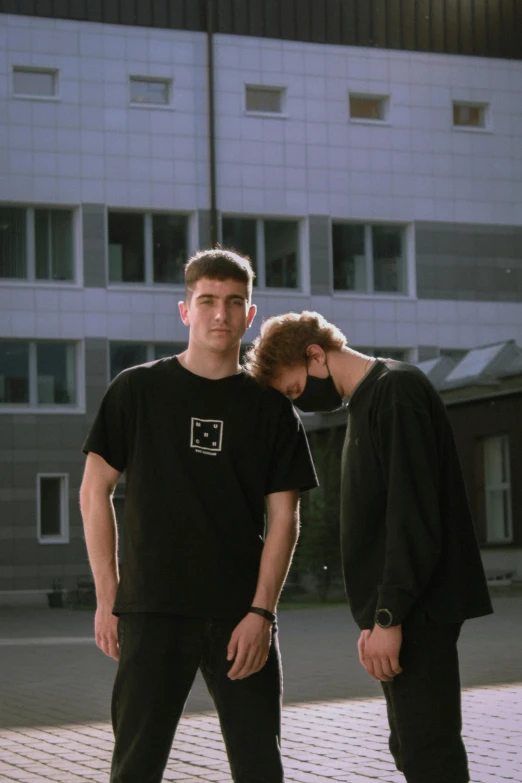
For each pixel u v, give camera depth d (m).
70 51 33.94
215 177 34.88
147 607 3.97
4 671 13.08
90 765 7.13
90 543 4.15
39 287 33.28
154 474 4.05
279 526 4.10
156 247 34.59
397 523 3.69
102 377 33.53
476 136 37.38
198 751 7.46
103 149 34.06
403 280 36.62
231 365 4.14
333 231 36.16
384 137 36.50
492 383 28.42
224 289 4.08
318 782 6.41
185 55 34.91
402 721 3.77
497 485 27.25
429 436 3.77
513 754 6.99
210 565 4.00
